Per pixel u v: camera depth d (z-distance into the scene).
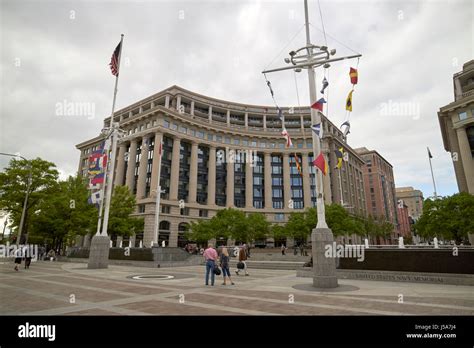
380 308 8.04
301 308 8.06
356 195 92.94
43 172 39.81
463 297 9.89
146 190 63.09
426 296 10.11
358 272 16.89
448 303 8.77
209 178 72.94
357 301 9.12
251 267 27.58
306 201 75.75
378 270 17.06
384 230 84.25
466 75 56.69
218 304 8.68
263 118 85.44
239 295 10.35
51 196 38.97
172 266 27.34
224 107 82.56
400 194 153.38
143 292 11.08
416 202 148.25
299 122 87.19
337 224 51.66
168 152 67.06
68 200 38.44
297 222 55.91
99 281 14.65
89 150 88.62
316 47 14.16
